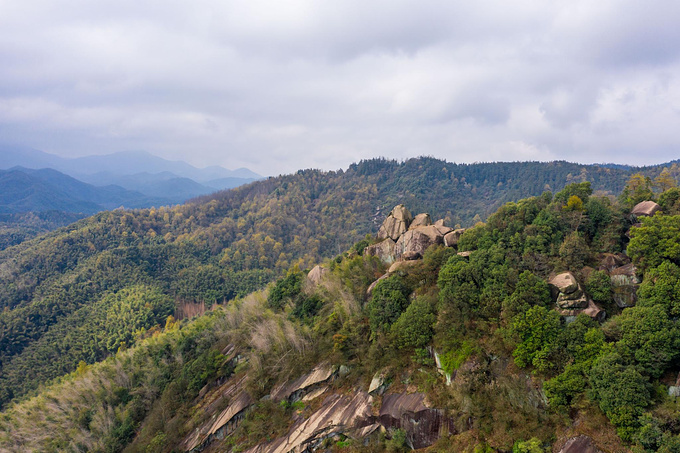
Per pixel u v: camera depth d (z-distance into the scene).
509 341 35.09
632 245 36.75
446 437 35.09
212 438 50.31
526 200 50.97
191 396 57.41
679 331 28.53
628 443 26.80
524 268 41.00
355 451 39.31
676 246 33.25
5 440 64.12
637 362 29.73
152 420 55.50
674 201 42.34
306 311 59.25
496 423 33.00
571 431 29.58
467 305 40.38
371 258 60.75
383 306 46.41
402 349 42.88
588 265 39.91
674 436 24.59
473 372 35.88
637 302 33.31
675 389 27.73
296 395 48.12
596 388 29.19
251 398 50.06
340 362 46.56
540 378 33.00
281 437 44.38
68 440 61.81
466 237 49.88
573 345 32.28
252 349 56.97
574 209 45.88
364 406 41.59
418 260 53.09
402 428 38.03
